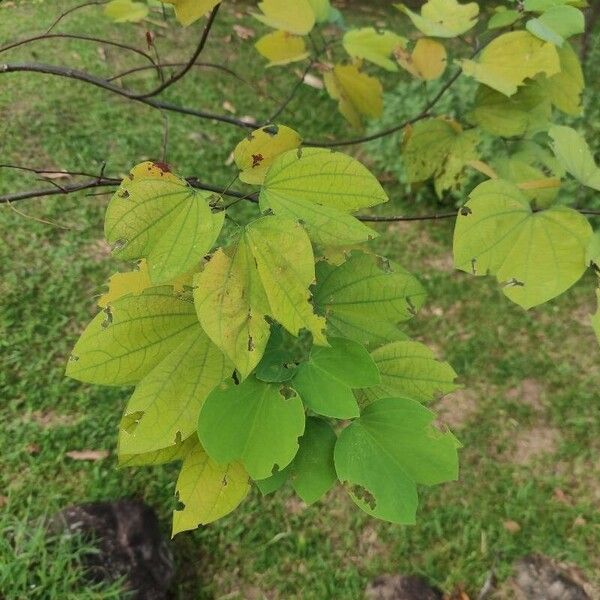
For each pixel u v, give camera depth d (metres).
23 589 2.72
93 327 0.72
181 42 6.32
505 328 4.50
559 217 0.90
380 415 0.67
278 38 1.56
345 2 7.21
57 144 5.03
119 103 5.50
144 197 0.70
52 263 4.31
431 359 0.78
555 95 1.28
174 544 3.28
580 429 3.97
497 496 3.63
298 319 0.67
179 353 0.72
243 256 0.69
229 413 0.65
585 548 3.44
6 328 3.94
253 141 0.85
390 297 0.83
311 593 3.22
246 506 3.46
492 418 4.00
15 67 1.32
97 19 6.25
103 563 2.89
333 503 3.53
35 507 3.23
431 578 3.28
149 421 0.69
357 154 5.61
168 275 0.67
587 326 4.55
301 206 0.76
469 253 0.89
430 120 1.47
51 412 3.66
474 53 1.32
